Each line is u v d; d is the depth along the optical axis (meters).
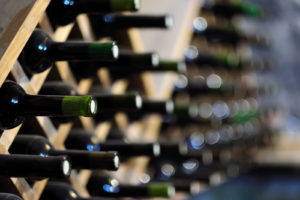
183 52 1.40
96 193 0.96
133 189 1.04
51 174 0.60
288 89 2.44
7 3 0.65
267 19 2.46
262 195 1.95
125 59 1.02
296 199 1.92
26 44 0.71
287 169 1.96
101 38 0.94
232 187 1.91
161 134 1.53
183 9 1.40
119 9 0.75
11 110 0.65
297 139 2.19
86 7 0.75
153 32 1.26
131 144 0.98
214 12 1.70
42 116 0.68
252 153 1.94
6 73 0.62
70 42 0.73
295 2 2.51
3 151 0.64
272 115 2.13
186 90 1.58
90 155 0.72
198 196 1.78
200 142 1.62
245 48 1.84
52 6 0.75
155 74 1.24
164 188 1.04
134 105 0.88
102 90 0.99
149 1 1.24
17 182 0.66
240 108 1.78
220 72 1.73
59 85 0.82
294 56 2.51
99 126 1.00
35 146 0.73
